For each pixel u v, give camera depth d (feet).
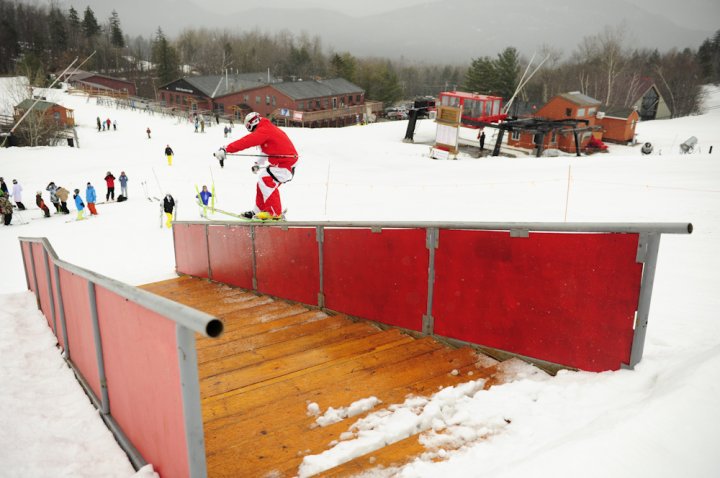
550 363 11.51
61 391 12.39
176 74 328.90
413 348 13.69
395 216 49.78
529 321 11.88
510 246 12.07
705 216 37.83
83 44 388.57
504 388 10.21
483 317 12.98
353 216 52.39
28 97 150.71
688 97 261.65
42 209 67.21
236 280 27.45
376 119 265.75
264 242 23.52
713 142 140.77
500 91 260.62
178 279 33.22
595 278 10.48
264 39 497.87
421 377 11.62
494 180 69.05
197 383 6.54
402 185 72.74
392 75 331.16
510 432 8.36
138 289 7.69
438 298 14.23
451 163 98.89
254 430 9.39
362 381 11.47
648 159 74.13
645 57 367.45
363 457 8.09
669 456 6.62
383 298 16.33
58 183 85.15
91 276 9.88
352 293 17.87
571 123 126.93
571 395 9.34
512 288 12.16
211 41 494.59
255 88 222.89
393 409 10.01
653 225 9.42
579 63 293.23
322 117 220.84
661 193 48.80
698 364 8.57
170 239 51.78
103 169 96.22
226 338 16.42
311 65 396.98
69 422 10.77
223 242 28.12
